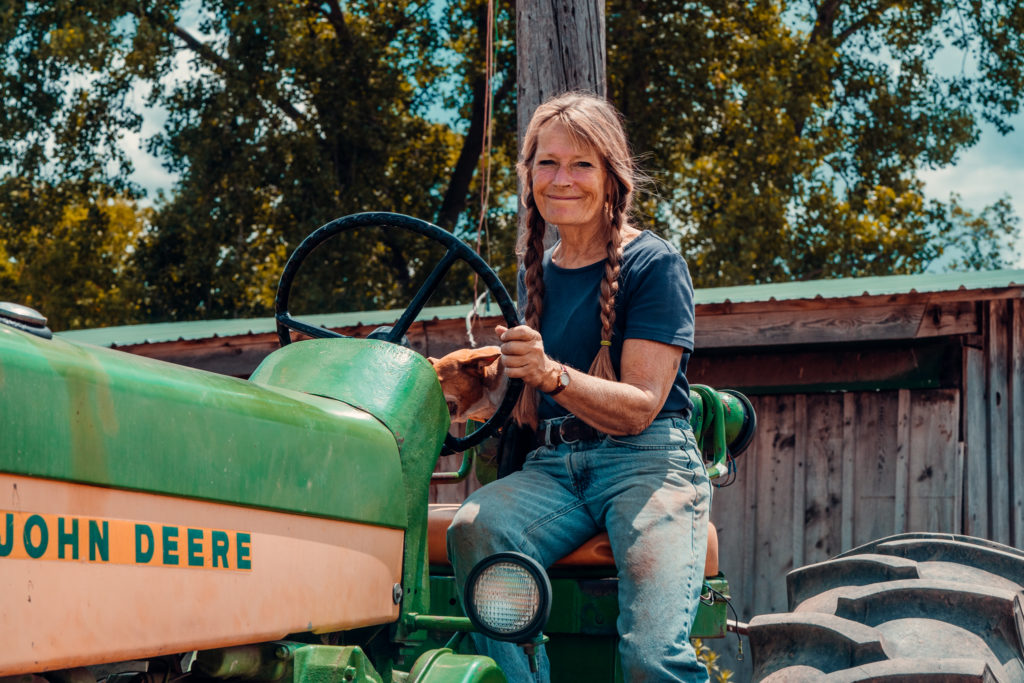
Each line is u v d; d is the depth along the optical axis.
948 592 2.83
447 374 2.50
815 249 18.38
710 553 2.59
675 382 2.38
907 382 6.66
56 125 17.28
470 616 1.90
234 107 16.45
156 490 1.44
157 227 18.00
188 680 1.67
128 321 17.81
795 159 16.95
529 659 1.93
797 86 17.70
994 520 6.51
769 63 17.22
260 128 16.97
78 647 1.30
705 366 7.05
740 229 16.88
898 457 6.67
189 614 1.48
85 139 17.33
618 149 2.37
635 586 2.15
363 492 1.85
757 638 2.81
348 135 17.44
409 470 1.99
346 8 18.91
